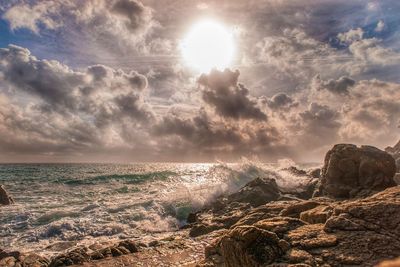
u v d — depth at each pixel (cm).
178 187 4450
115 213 2848
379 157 1825
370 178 1773
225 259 900
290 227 920
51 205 3259
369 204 882
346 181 1830
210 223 2120
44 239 2197
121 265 1430
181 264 1416
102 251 1596
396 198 902
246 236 830
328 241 795
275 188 2845
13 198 3788
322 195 1942
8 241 2139
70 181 5819
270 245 809
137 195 3916
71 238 2208
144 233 2342
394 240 755
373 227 811
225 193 3534
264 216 1342
